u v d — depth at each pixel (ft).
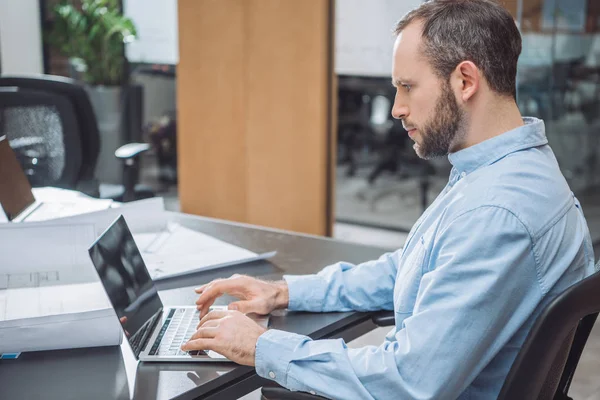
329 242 6.03
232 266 5.38
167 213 6.88
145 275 4.44
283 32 12.51
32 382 3.57
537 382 3.38
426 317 3.47
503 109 3.74
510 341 3.66
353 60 14.07
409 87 3.77
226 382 3.70
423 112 3.76
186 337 4.09
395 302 4.09
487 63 3.62
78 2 18.44
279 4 12.46
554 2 11.69
